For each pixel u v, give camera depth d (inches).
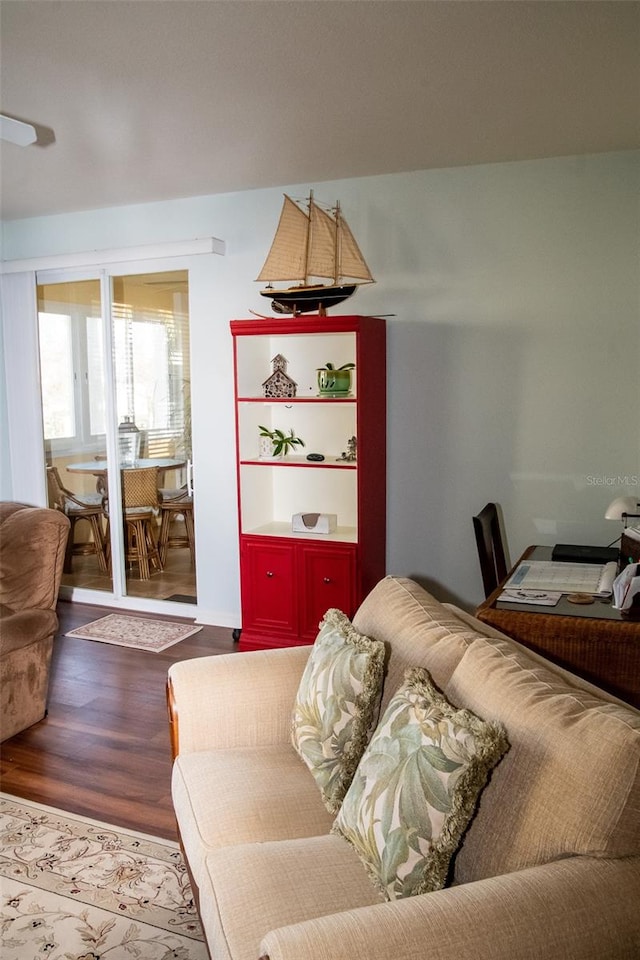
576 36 86.2
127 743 119.5
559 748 52.1
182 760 79.5
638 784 48.3
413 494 151.7
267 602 151.6
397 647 75.2
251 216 160.2
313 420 158.6
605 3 78.6
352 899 56.5
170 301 174.1
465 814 53.9
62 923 80.4
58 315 190.2
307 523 149.9
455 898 46.4
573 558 125.8
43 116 112.3
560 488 140.5
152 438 182.2
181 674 83.0
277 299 149.3
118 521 189.0
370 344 141.1
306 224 136.3
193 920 80.7
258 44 87.9
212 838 66.1
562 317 136.6
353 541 143.0
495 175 138.0
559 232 135.0
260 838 66.2
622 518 115.5
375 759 61.4
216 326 167.6
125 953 75.9
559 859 50.4
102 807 102.0
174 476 180.7
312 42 87.5
